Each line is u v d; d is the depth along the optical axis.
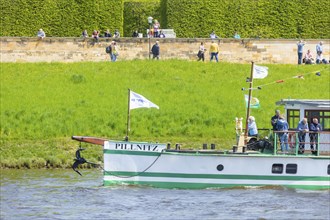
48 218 172.88
